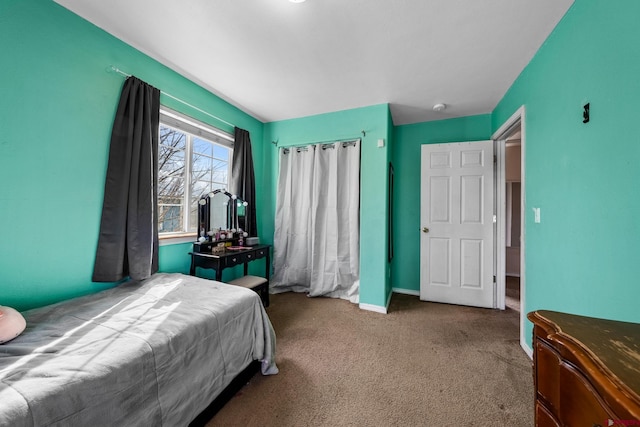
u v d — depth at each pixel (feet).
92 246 5.49
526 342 6.27
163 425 3.33
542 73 5.72
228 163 9.71
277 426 4.03
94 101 5.47
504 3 4.62
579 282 4.34
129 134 5.87
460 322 8.01
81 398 2.60
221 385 4.27
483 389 4.91
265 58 6.51
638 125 3.17
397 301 10.03
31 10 4.54
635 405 1.37
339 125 9.96
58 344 3.26
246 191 9.98
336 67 6.87
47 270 4.83
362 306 9.15
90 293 5.42
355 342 6.70
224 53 6.34
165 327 3.79
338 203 10.02
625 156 3.37
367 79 7.47
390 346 6.50
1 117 4.24
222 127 9.00
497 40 5.64
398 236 11.28
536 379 2.63
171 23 5.33
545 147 5.55
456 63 6.58
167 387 3.46
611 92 3.64
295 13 4.94
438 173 10.07
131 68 6.10
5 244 4.33
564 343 2.10
